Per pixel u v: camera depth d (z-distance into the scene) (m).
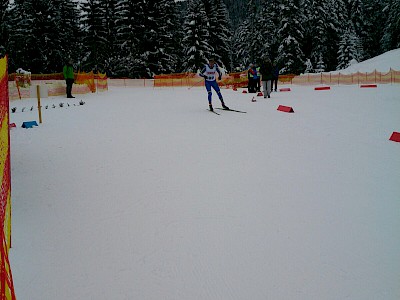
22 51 42.25
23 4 43.19
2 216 2.32
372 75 27.77
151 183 4.75
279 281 2.67
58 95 18.61
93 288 2.59
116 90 25.03
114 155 6.07
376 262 2.89
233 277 2.73
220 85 29.84
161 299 2.49
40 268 2.81
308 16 48.25
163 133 7.83
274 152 6.27
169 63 42.59
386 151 6.29
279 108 11.20
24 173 5.08
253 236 3.34
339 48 47.56
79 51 51.44
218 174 5.12
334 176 5.01
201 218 3.72
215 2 49.28
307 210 3.90
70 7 49.47
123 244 3.20
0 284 1.86
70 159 5.81
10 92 17.97
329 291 2.55
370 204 4.04
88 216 3.74
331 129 8.22
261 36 53.16
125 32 41.28
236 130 8.16
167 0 43.31
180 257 3.00
